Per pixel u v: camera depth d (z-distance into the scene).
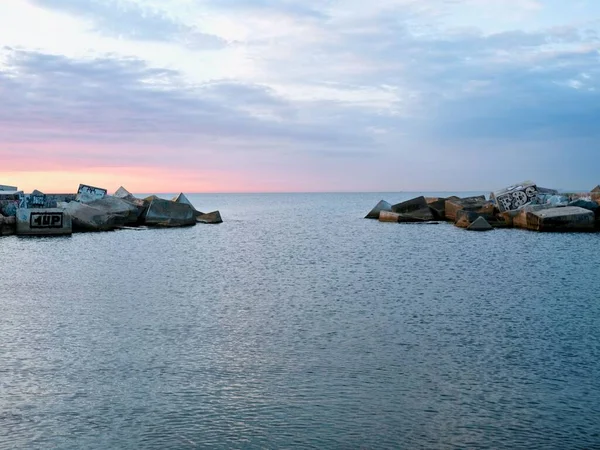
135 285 23.44
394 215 60.06
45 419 10.35
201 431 9.95
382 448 9.41
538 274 26.00
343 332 15.96
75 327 16.33
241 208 125.06
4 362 13.20
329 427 10.11
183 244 40.09
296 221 70.12
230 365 13.11
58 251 34.38
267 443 9.55
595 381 12.11
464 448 9.44
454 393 11.52
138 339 15.16
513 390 11.65
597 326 16.48
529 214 46.38
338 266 29.66
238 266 29.62
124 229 49.66
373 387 11.80
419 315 17.98
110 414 10.55
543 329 16.17
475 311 18.50
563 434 9.87
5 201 44.56
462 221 51.34
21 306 19.08
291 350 14.25
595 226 45.53
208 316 17.88
